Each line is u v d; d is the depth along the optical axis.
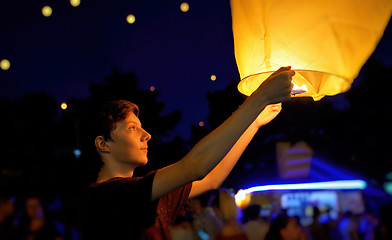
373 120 15.20
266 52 1.11
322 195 12.01
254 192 11.09
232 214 3.69
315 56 1.09
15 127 14.66
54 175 11.23
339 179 13.38
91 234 1.00
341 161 14.60
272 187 11.59
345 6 1.08
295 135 13.01
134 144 1.20
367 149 14.96
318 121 14.20
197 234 3.71
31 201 3.98
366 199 12.20
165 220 1.23
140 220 0.95
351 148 14.95
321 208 10.56
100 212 0.99
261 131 11.98
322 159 14.00
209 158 0.91
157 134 10.32
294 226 3.65
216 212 3.82
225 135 0.91
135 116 1.25
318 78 1.10
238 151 1.41
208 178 1.38
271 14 1.10
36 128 14.49
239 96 8.45
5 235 3.79
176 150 9.18
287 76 0.92
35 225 3.91
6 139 14.35
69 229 4.86
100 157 1.21
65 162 11.07
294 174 11.90
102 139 1.21
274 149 11.96
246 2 1.13
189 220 3.82
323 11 1.08
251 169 11.64
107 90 10.03
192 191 1.36
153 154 8.90
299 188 11.72
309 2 1.08
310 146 13.46
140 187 0.95
